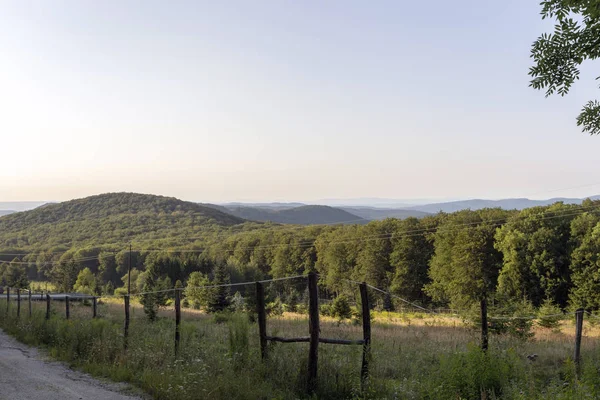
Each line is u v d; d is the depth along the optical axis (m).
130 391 8.99
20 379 10.20
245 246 112.50
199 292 45.41
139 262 120.00
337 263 81.06
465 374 7.38
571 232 47.53
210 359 9.89
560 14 6.77
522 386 7.16
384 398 7.47
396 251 67.81
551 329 23.83
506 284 49.47
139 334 14.71
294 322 28.02
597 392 6.97
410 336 19.72
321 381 8.63
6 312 26.11
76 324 16.97
